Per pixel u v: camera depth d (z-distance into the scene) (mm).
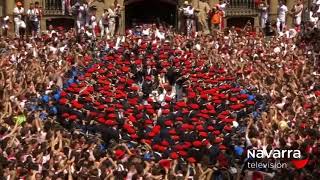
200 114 35500
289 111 33688
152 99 39281
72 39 51594
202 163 27500
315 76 40250
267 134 30375
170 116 35188
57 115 35281
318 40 49688
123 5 60250
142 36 53281
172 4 63125
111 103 37281
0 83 36219
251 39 51156
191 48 49562
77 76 42688
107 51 49719
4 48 47000
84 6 56312
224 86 40219
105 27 56062
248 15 60875
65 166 25266
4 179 23891
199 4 57312
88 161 25875
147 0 63438
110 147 29500
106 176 24688
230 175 27797
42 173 24344
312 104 34281
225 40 50938
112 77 43688
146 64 46219
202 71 44375
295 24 56469
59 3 59562
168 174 25688
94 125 33125
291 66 43125
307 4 57250
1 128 28469
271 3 59562
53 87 38469
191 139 31422
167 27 61062
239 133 31516
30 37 52188
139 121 34375
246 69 43250
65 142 28188
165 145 30281
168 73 45500
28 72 39969
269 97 37094
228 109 37156
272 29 58000
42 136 28891
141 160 26266
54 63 43844
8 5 58125
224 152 29766
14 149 26156
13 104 32875
